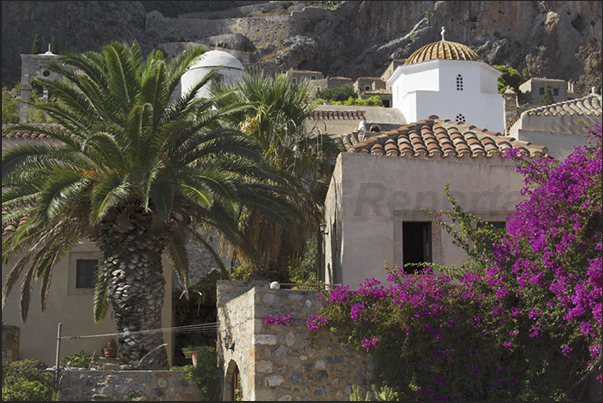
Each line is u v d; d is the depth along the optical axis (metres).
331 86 80.25
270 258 17.69
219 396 14.11
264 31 101.75
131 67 15.02
